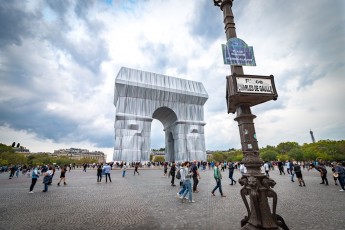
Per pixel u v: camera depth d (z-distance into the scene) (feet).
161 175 89.30
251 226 14.47
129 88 188.14
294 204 26.48
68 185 54.03
